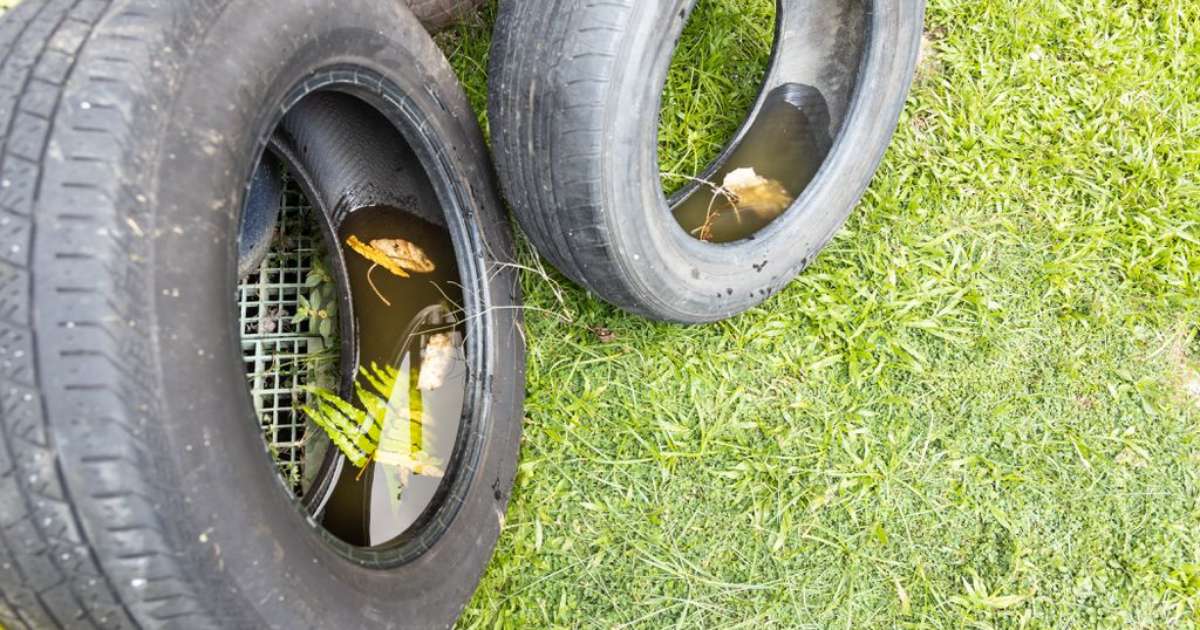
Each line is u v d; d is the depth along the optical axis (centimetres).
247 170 155
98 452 128
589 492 242
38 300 128
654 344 257
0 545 132
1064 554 254
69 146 132
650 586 237
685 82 288
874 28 246
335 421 205
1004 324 275
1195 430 271
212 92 147
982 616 246
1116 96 304
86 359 128
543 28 195
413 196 221
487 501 216
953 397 265
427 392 215
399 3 199
